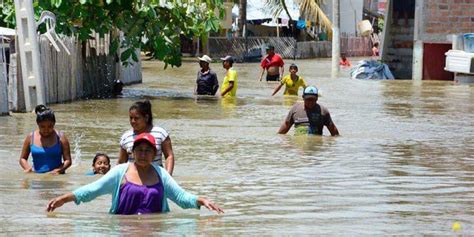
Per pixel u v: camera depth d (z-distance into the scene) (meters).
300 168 21.47
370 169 21.38
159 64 80.31
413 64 64.50
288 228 13.85
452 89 52.72
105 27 41.81
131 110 18.17
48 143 21.12
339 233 13.47
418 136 28.73
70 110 35.84
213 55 100.94
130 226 13.88
